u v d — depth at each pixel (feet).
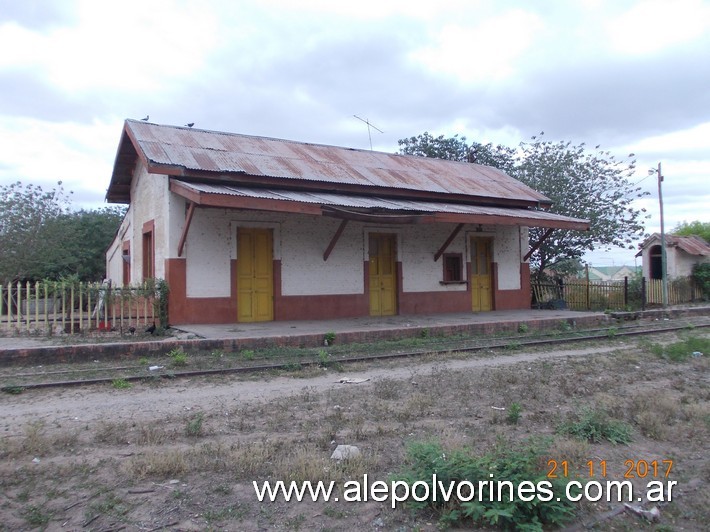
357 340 41.37
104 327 41.45
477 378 29.45
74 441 18.85
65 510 13.89
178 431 20.18
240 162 47.91
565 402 24.68
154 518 13.58
